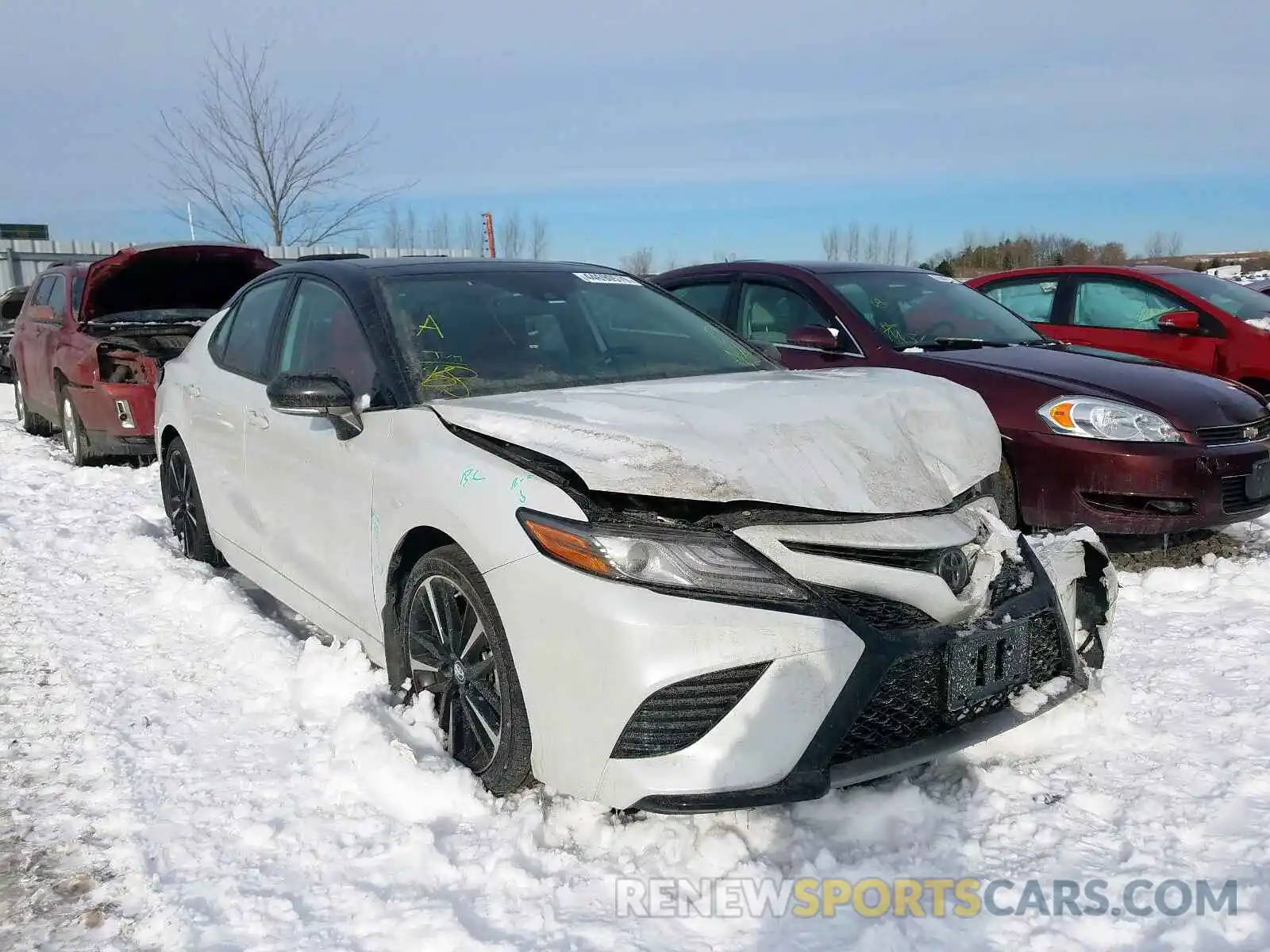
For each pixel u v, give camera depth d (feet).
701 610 7.73
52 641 13.20
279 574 12.78
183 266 26.94
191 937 7.39
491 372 10.76
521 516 8.38
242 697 11.37
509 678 8.56
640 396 9.80
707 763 7.69
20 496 22.80
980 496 9.82
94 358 25.22
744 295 20.77
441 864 8.09
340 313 11.82
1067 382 15.93
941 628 8.41
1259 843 8.32
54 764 10.00
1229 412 15.39
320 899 7.79
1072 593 9.95
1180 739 10.07
